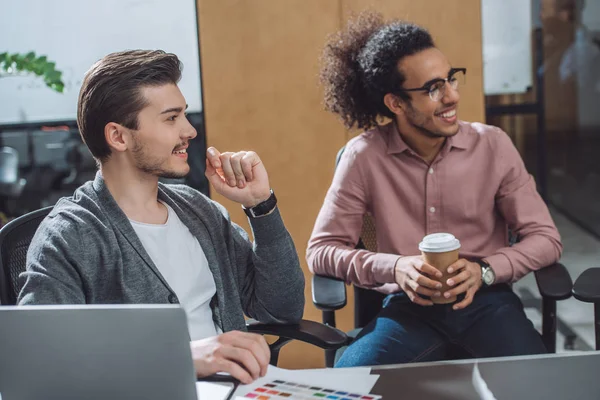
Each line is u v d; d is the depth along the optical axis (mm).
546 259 2010
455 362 1308
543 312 1934
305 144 2828
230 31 2770
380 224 2150
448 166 2105
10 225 1645
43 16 3170
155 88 1526
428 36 2107
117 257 1508
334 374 1254
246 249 1765
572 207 5773
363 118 2322
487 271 1938
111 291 1521
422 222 2133
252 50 2777
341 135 2822
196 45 3123
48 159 3838
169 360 1010
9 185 3846
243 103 2811
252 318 1786
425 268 1771
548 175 6680
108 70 1514
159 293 1545
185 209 1693
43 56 3188
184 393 1028
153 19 3125
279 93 2799
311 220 2871
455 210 2109
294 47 2771
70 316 1011
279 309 1703
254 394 1178
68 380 1050
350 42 2271
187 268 1623
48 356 1041
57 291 1421
